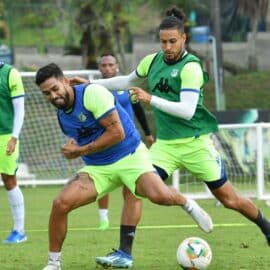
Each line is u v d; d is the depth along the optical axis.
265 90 76.00
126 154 20.61
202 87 22.56
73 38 83.81
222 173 22.62
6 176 27.17
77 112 20.02
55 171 52.47
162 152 22.97
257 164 39.94
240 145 42.75
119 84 23.47
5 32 96.12
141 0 85.12
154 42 89.44
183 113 21.69
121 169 20.59
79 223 32.81
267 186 40.91
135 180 20.58
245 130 42.56
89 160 20.78
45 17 93.44
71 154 19.98
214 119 22.81
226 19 92.81
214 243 26.53
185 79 21.92
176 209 37.44
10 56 82.94
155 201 20.56
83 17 77.69
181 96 21.88
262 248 25.33
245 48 91.12
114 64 28.52
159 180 20.59
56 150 52.56
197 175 22.91
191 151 22.69
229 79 78.50
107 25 77.00
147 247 25.84
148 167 20.69
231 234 28.67
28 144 52.56
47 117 52.38
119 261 22.02
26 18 94.12
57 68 19.81
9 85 26.23
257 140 39.88
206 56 79.62
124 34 79.50
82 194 20.34
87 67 77.19
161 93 22.53
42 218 34.81
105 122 19.86
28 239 28.11
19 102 26.30
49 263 20.50
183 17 23.86
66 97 19.84
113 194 46.47
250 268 21.86
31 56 92.06
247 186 42.88
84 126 20.17
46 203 41.19
